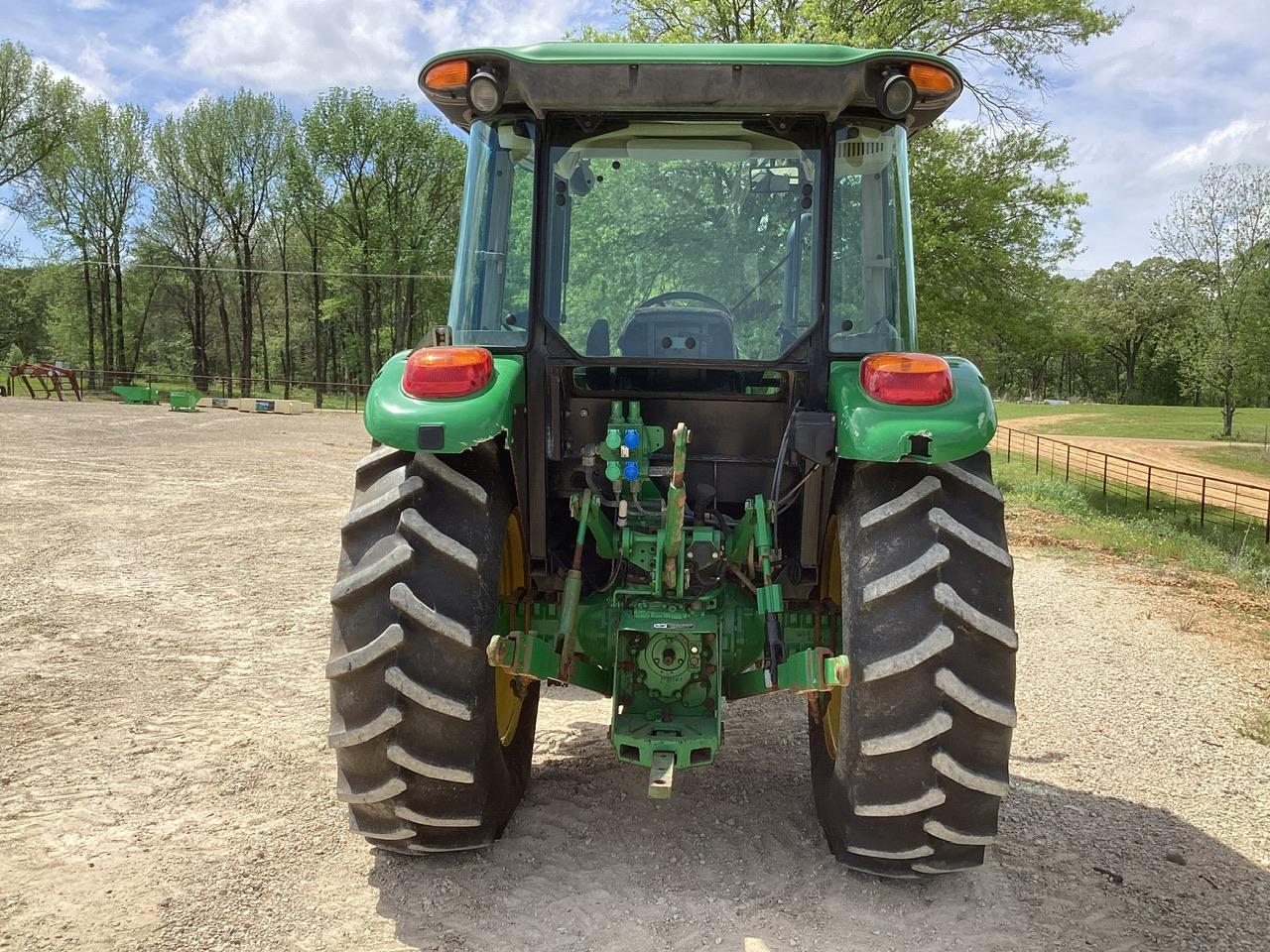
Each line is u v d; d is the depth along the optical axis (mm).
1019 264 19906
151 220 55000
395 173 49938
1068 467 23859
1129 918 2910
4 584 6969
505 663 2826
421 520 2770
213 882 3002
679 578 3115
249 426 24953
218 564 7859
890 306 3166
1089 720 4898
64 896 2906
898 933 2768
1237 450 36500
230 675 5145
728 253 3158
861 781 2781
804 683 2840
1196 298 40438
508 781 3189
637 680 3191
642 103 2965
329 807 3564
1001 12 19172
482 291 3256
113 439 18984
